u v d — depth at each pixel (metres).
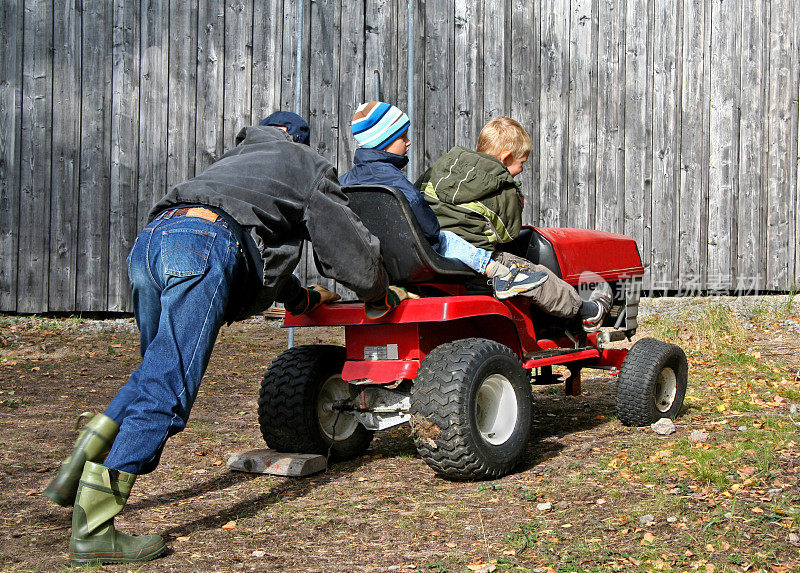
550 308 3.81
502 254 3.85
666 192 9.88
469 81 9.02
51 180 7.95
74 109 7.98
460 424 3.25
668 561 2.46
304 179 3.00
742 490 3.12
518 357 3.59
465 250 3.65
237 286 2.85
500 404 3.52
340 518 2.98
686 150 9.97
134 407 2.57
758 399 4.89
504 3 9.09
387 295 3.36
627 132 9.69
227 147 8.41
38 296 7.97
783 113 10.38
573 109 9.45
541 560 2.52
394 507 3.10
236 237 2.76
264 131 3.13
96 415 2.64
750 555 2.50
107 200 8.10
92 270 8.09
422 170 8.84
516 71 9.20
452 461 3.29
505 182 3.71
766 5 10.23
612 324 4.80
